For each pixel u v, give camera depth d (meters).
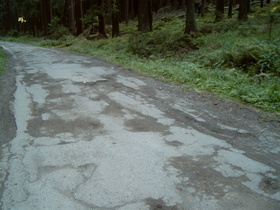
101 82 8.31
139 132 4.48
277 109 5.64
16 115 5.35
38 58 15.13
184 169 3.32
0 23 74.62
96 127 4.70
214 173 3.24
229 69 9.02
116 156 3.65
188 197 2.78
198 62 10.91
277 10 24.38
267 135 4.41
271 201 2.74
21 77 9.34
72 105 5.97
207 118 5.20
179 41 13.99
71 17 31.91
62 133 4.44
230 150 3.86
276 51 9.18
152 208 2.61
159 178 3.12
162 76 9.26
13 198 2.79
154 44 15.20
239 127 4.75
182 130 4.58
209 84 7.65
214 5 37.56
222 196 2.80
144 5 20.41
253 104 6.06
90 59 14.30
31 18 48.56
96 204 2.67
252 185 3.01
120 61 12.88
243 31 14.61
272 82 7.55
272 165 3.46
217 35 15.10
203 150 3.85
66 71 10.34
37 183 3.04
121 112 5.50
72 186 2.98
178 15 32.12
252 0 36.69
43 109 5.71
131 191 2.88
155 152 3.77
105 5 22.59
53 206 2.66
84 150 3.83
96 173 3.23
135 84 8.11
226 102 6.29
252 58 9.37
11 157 3.64
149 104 6.09
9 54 17.95
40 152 3.77
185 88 7.66
